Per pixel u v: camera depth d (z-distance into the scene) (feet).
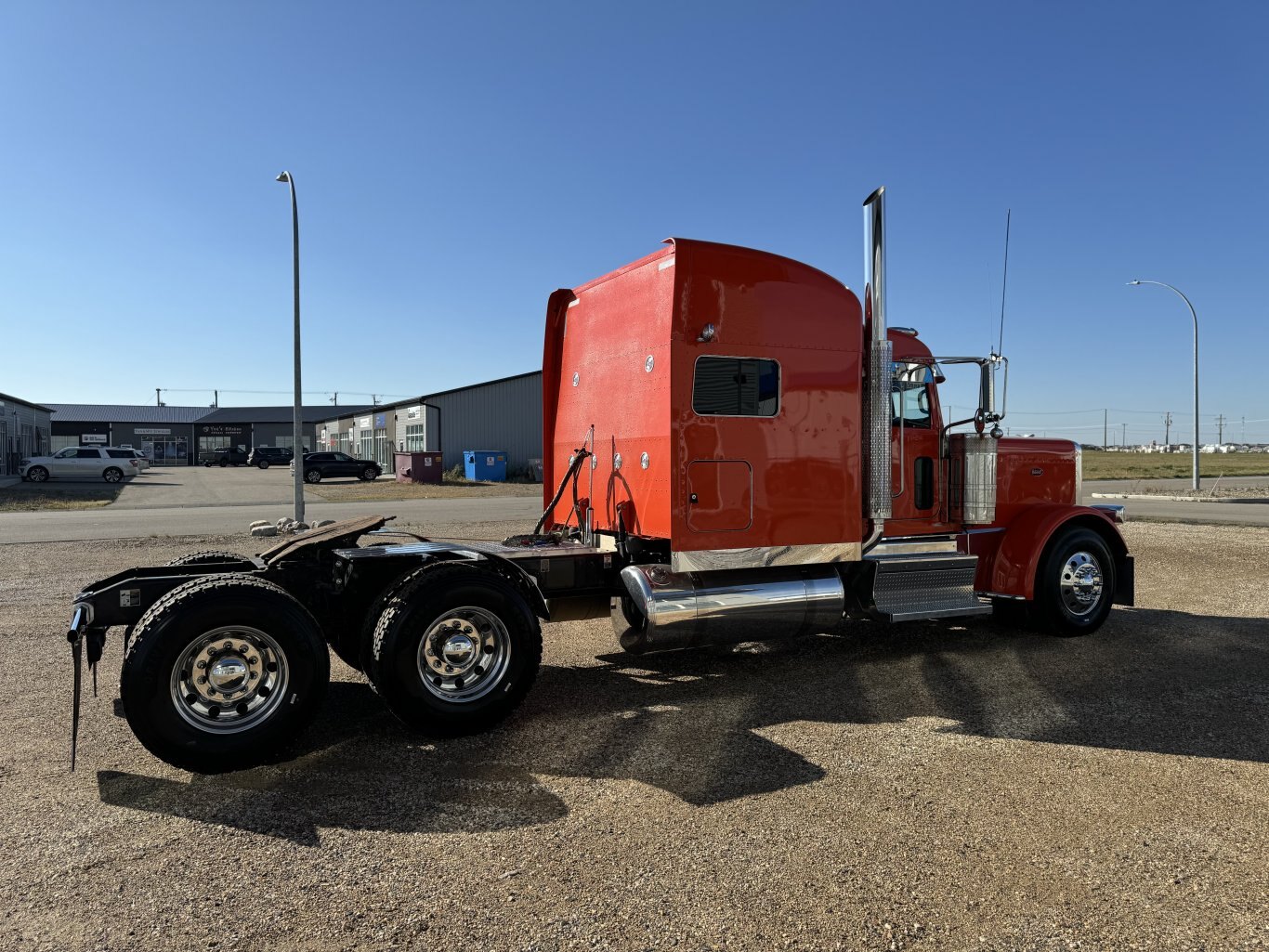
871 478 20.53
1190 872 10.82
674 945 9.25
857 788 13.55
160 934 9.48
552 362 24.41
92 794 13.48
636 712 17.56
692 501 18.51
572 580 19.79
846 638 24.59
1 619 26.89
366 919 9.78
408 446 156.97
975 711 17.54
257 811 12.83
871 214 20.16
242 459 218.79
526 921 9.73
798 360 19.56
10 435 153.79
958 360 23.43
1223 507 73.31
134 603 15.46
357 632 17.71
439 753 15.25
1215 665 21.21
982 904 10.08
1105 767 14.38
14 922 9.73
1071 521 24.82
